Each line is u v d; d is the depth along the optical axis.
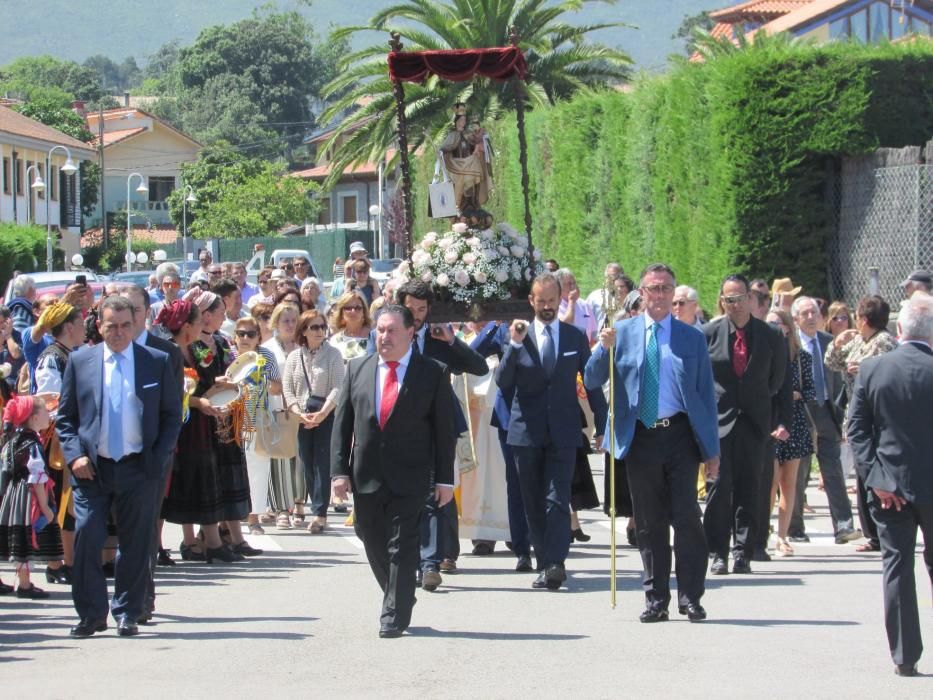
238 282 49.53
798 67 46.75
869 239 46.44
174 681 18.94
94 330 27.98
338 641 21.48
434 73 30.94
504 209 79.75
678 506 22.70
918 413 19.12
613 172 62.09
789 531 32.72
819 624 22.69
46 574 27.64
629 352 22.69
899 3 104.69
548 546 26.09
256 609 24.31
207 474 28.97
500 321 29.89
